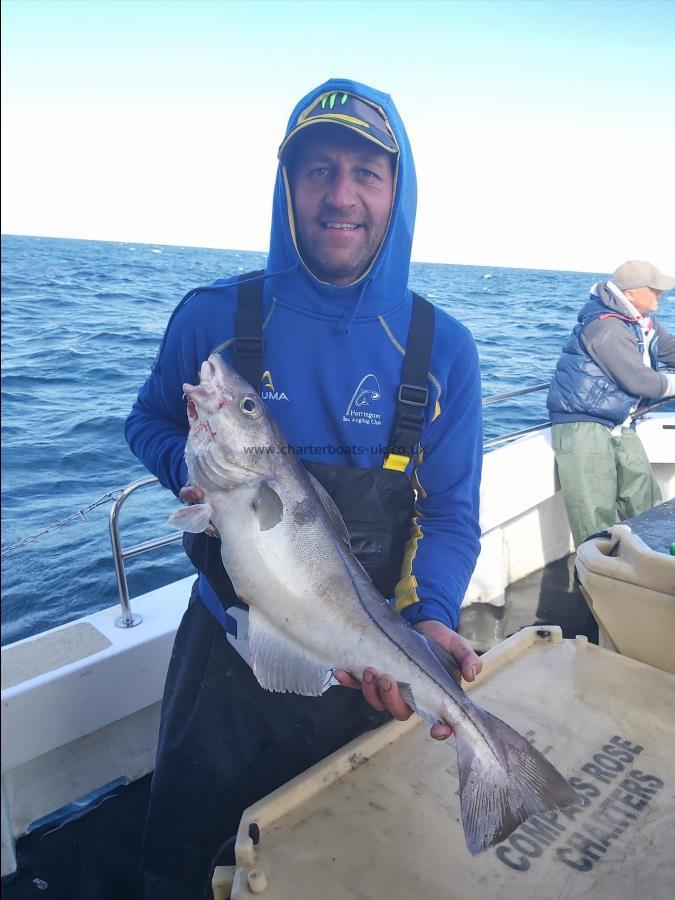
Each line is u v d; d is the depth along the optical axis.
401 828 1.34
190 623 1.82
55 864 2.03
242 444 1.48
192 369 1.76
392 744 1.57
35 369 8.70
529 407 7.71
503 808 1.27
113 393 7.59
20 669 1.99
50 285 20.20
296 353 1.67
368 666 1.44
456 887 1.22
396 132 1.58
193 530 1.46
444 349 1.71
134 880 1.99
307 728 1.71
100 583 3.90
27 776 2.01
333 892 1.20
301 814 1.37
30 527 4.48
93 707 2.06
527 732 1.61
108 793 2.26
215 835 1.77
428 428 1.71
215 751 1.71
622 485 4.05
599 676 1.83
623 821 1.36
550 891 1.21
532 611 3.54
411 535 1.75
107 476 5.32
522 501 3.70
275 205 1.73
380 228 1.62
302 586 1.47
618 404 3.85
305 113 1.60
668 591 1.94
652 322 4.25
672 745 1.58
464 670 1.49
